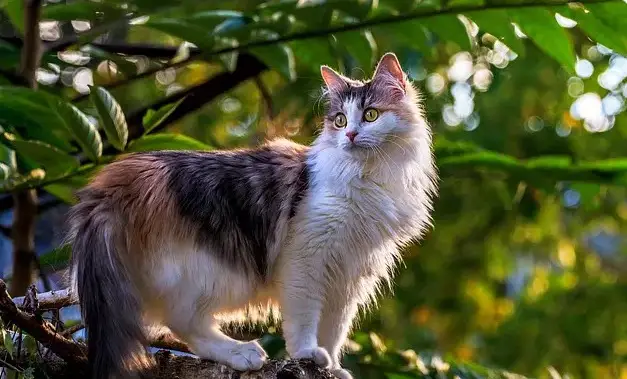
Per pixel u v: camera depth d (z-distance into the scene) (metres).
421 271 12.52
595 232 14.62
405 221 5.75
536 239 12.65
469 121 11.54
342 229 5.45
